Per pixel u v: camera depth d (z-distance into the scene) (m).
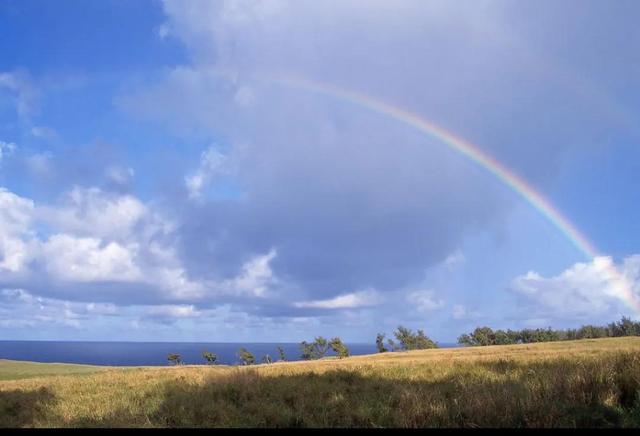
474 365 17.52
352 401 11.03
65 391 16.48
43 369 75.50
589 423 7.75
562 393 9.23
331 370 18.44
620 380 9.42
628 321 148.75
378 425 8.91
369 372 17.38
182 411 10.87
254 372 16.16
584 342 70.69
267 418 10.19
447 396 10.84
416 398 9.92
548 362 16.22
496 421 8.20
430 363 20.88
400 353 81.81
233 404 11.64
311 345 143.12
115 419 10.60
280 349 148.50
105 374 24.66
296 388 13.38
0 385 22.30
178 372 22.50
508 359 20.55
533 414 8.17
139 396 13.69
